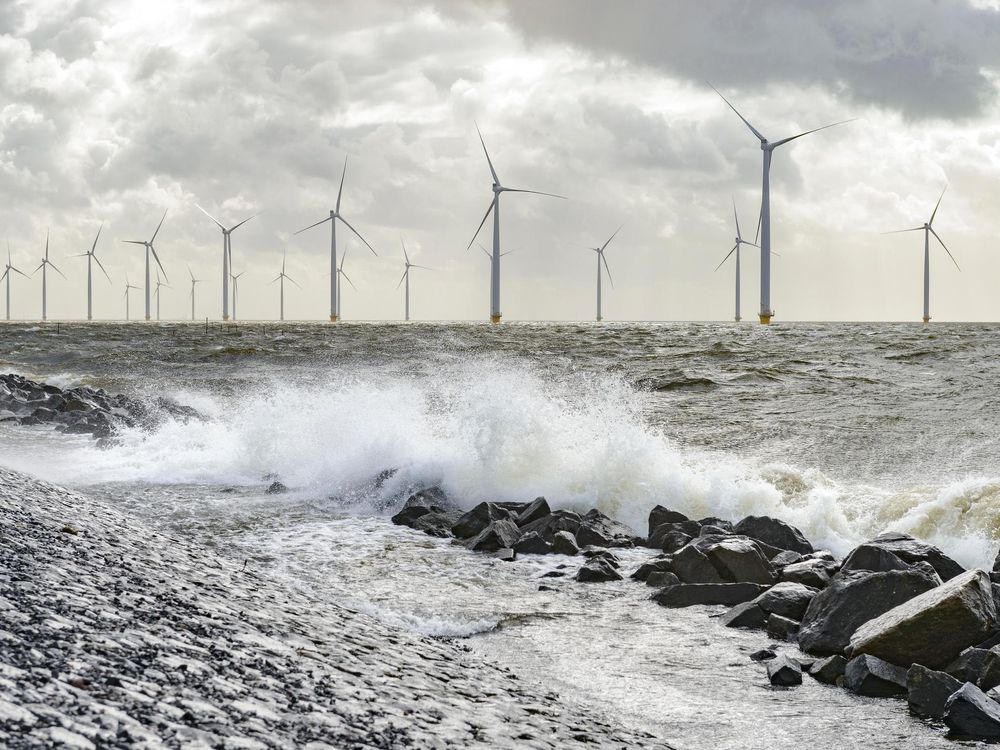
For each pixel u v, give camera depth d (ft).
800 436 76.84
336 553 40.19
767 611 30.78
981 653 24.25
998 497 43.96
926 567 32.14
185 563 28.99
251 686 16.34
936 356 178.19
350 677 18.99
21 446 68.59
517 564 39.14
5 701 12.26
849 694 24.16
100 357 192.03
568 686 24.45
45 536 26.25
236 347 229.04
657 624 30.68
